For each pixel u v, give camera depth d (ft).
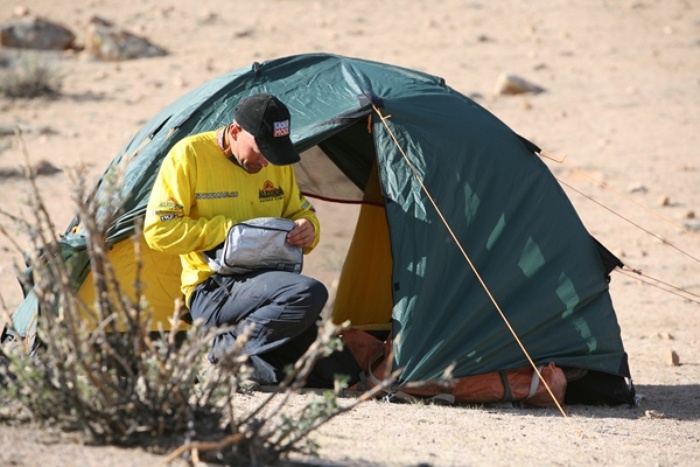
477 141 75.77
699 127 225.76
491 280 70.79
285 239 65.16
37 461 40.73
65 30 290.56
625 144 210.59
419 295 68.28
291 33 309.63
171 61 276.62
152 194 65.16
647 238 151.64
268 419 43.27
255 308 64.49
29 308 71.97
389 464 47.67
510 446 56.70
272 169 67.97
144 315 46.06
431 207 70.74
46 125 214.48
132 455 42.16
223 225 64.54
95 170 180.14
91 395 43.70
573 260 75.10
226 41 299.17
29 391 45.16
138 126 216.33
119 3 341.62
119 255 74.08
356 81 78.18
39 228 44.09
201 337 43.88
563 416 68.23
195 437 42.14
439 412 65.00
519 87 250.57
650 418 70.03
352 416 60.70
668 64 284.41
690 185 181.68
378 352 70.13
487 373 69.05
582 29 323.16
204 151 65.41
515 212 74.33
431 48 295.28
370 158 89.56
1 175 174.81
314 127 73.10
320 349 43.73
